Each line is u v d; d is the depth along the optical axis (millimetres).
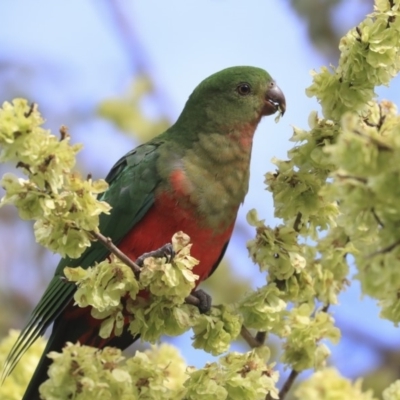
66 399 7777
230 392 8820
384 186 6145
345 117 6203
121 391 7898
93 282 8703
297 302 10320
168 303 9328
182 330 9453
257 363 8984
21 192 7914
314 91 9398
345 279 10383
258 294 9734
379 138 6191
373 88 9344
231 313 9727
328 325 9828
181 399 8758
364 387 17562
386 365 17812
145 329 9398
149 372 8312
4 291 19328
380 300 7777
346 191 6340
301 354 9859
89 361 7777
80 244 8297
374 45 9086
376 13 9180
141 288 8984
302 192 9703
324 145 9461
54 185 7859
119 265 8711
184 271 8742
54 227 8164
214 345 9414
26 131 7672
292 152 9617
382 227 6453
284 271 9750
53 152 7777
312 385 11102
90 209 8109
